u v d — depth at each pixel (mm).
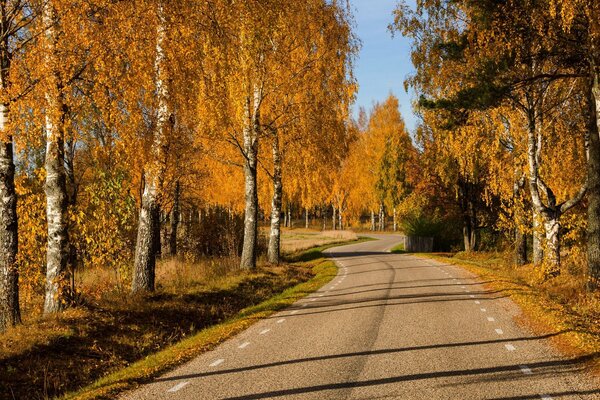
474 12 15953
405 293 15828
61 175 11570
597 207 15391
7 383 8039
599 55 13688
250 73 19672
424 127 31547
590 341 8594
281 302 15086
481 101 15070
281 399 6055
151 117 13109
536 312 11773
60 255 11445
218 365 7879
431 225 43375
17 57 9859
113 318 11461
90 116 11133
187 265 21281
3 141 9891
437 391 6207
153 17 10273
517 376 6832
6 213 10758
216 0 12453
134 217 16500
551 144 21578
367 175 69688
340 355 8180
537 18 14414
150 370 7719
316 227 92438
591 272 15234
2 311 10625
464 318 11352
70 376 8805
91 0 9344
